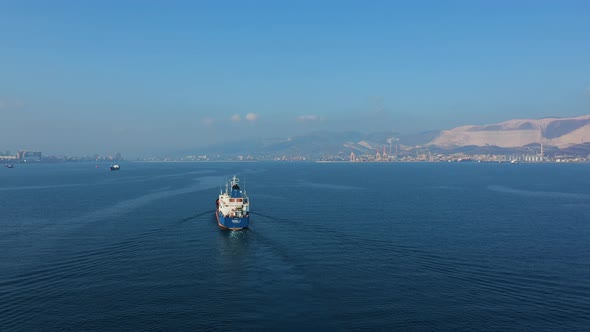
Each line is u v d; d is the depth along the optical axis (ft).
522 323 167.12
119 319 168.96
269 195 612.29
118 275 221.66
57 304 183.01
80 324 164.66
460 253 265.13
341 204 500.74
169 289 201.05
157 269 232.12
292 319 169.37
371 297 191.52
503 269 232.73
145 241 297.53
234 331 159.43
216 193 634.84
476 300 188.65
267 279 215.31
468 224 364.58
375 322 167.02
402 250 272.10
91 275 221.66
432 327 163.12
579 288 203.82
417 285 207.00
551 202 528.22
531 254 263.49
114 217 399.24
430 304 183.93
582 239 305.73
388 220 384.27
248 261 247.29
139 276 220.02
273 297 191.42
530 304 184.96
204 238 308.19
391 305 182.80
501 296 193.67
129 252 267.59
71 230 335.06
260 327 162.71
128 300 187.52
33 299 188.55
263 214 417.28
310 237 310.24
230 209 345.92
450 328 162.40
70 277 218.18
